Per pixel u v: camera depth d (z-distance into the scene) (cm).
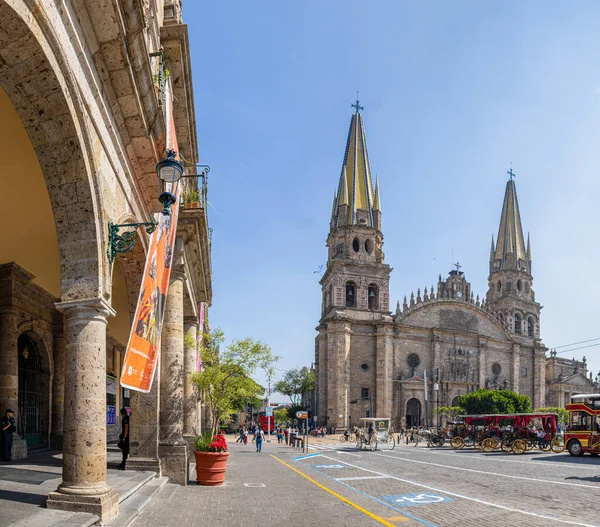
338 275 7200
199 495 1262
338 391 6675
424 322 7469
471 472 2138
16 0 536
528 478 1911
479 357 7638
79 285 771
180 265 1616
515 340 8131
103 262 802
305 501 1286
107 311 809
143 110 941
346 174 7912
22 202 1156
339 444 4875
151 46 1201
